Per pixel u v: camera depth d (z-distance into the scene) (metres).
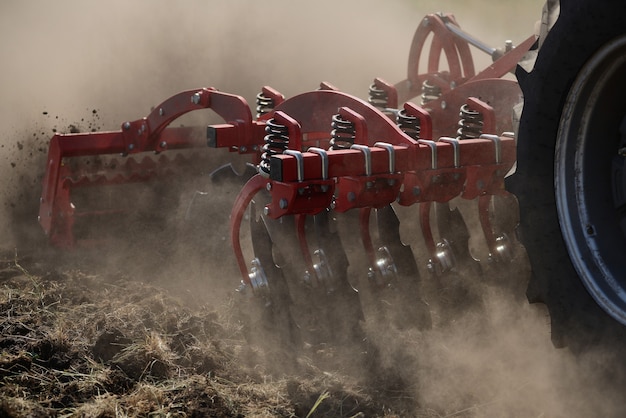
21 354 3.49
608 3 2.77
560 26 2.96
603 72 2.93
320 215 3.81
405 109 4.02
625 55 2.84
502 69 4.92
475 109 4.09
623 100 2.99
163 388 3.36
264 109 4.90
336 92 4.19
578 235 3.04
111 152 5.14
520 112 3.27
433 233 4.41
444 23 5.69
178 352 3.68
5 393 3.22
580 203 3.04
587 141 3.04
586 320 3.03
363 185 3.56
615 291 2.95
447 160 3.71
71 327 3.84
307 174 3.46
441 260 3.98
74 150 5.01
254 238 3.84
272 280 3.79
